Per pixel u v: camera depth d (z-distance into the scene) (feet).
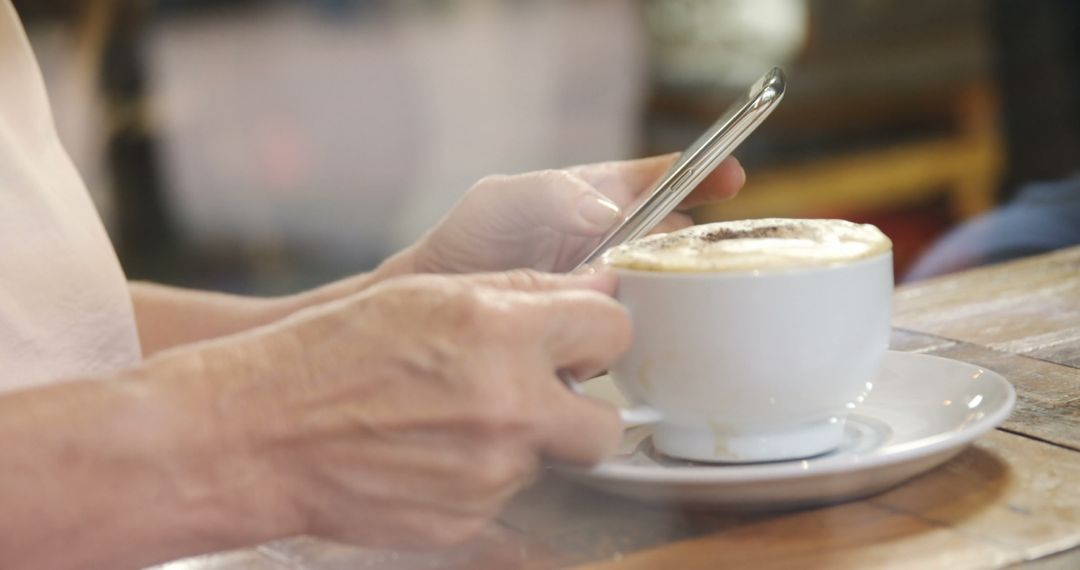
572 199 2.93
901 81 10.44
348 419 2.23
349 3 10.18
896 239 10.43
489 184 3.15
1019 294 3.36
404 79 10.44
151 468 2.24
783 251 2.31
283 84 10.12
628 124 10.77
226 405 2.25
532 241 3.14
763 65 10.44
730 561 2.18
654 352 2.33
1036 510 2.24
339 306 2.30
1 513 2.21
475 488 2.24
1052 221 5.73
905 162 10.48
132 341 3.32
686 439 2.41
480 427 2.21
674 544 2.23
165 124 9.56
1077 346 2.91
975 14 10.33
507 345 2.22
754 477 2.21
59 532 2.23
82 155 9.25
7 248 3.13
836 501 2.30
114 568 2.27
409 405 2.22
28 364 3.13
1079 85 8.71
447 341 2.21
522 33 10.63
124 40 9.29
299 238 10.40
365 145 10.48
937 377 2.59
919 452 2.23
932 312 3.29
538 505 2.39
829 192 10.46
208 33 9.59
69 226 3.24
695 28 10.50
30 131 3.31
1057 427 2.50
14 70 3.30
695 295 2.29
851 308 2.30
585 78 10.67
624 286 2.35
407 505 2.26
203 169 9.82
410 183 10.73
